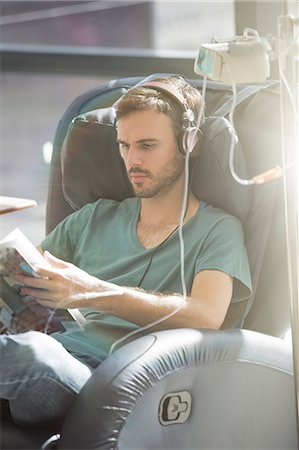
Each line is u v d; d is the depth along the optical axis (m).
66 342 2.76
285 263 2.75
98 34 5.64
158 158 2.74
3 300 2.51
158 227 2.82
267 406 2.56
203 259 2.69
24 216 4.84
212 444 2.50
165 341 2.41
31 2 5.62
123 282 2.79
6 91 5.74
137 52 4.25
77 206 3.05
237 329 2.56
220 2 5.29
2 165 5.79
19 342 2.40
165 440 2.42
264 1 3.69
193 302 2.61
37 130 5.73
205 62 2.41
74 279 2.53
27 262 2.47
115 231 2.90
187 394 2.44
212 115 2.90
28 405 2.44
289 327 2.80
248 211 2.78
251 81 2.39
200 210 2.79
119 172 2.97
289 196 2.36
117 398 2.32
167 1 5.51
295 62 2.33
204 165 2.81
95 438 2.30
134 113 2.73
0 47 4.52
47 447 2.40
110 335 2.74
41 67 4.48
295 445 2.62
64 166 3.04
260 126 2.81
